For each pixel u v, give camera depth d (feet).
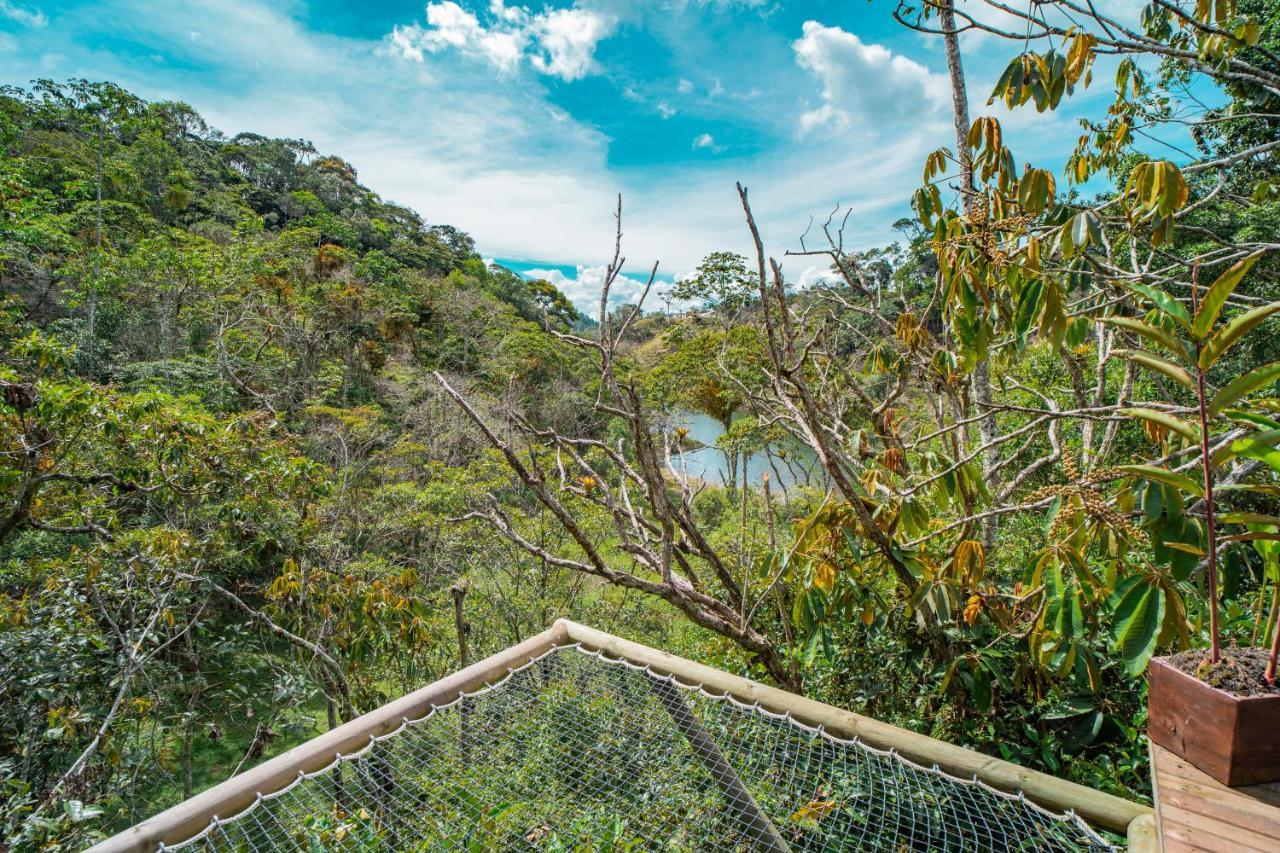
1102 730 6.60
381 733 4.73
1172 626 4.13
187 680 18.94
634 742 5.27
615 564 22.65
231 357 50.21
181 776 17.26
